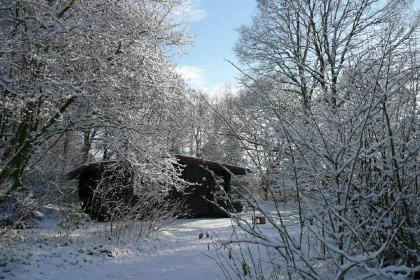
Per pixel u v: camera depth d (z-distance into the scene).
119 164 13.16
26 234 10.88
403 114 4.71
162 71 11.54
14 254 8.55
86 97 10.32
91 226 12.69
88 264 8.87
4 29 8.78
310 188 4.75
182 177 19.45
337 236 3.84
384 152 4.78
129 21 10.91
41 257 8.67
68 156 18.00
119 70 10.28
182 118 12.82
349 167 4.61
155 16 11.99
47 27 8.48
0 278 7.26
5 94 8.96
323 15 17.45
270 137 5.09
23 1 8.34
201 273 7.79
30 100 8.46
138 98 11.37
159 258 9.66
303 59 16.48
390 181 4.60
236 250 9.45
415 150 4.33
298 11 17.34
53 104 9.55
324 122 5.16
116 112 10.73
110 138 11.43
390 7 15.69
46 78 8.43
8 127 11.07
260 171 3.81
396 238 4.30
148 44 10.86
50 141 14.88
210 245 10.80
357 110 4.48
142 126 11.46
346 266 3.25
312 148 4.31
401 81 4.63
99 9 10.55
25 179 14.51
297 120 5.73
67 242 10.32
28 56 9.01
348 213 4.80
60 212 11.91
